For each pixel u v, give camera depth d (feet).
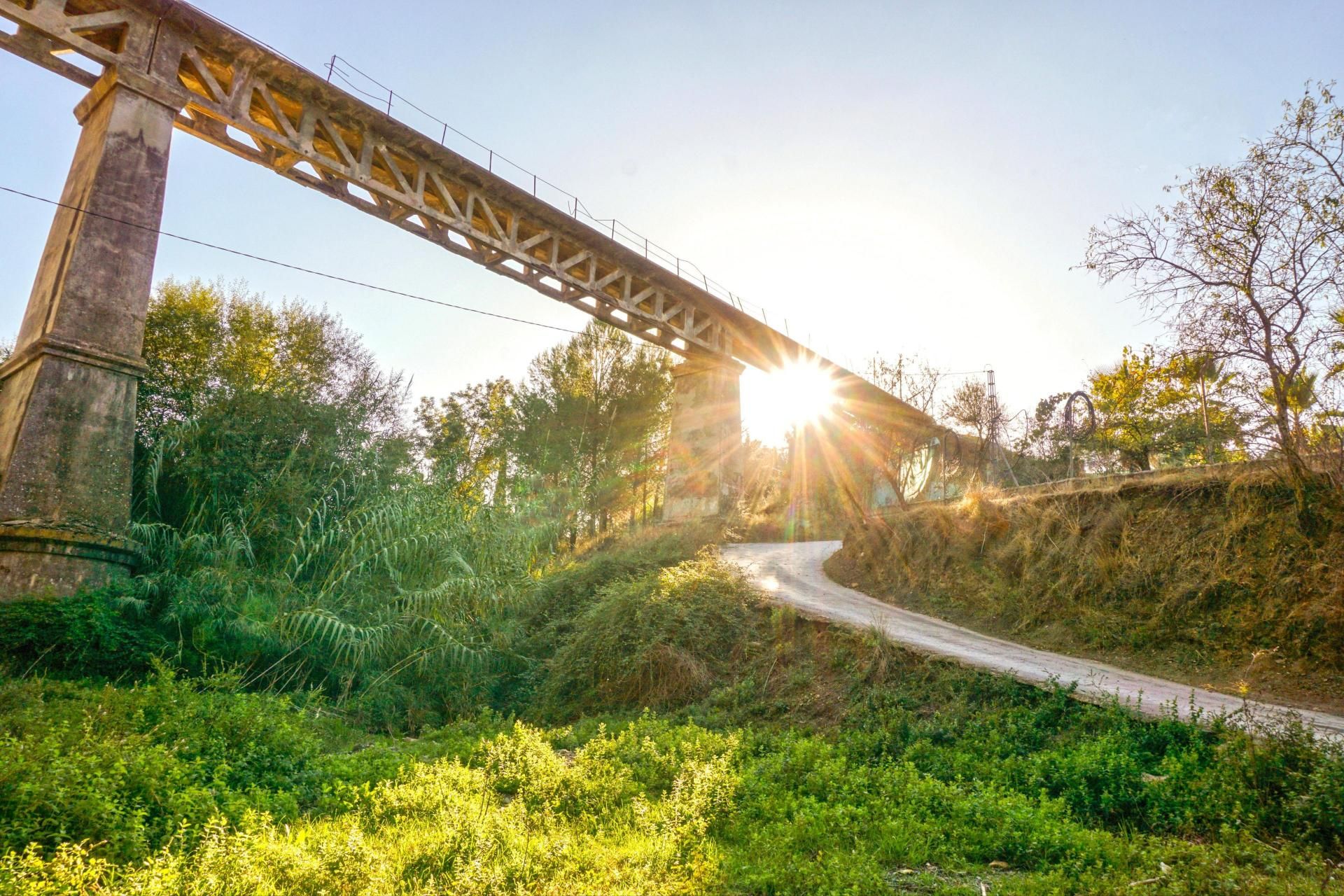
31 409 52.24
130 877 18.13
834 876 21.71
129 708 33.71
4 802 20.67
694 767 33.06
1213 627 54.44
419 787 30.09
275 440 69.41
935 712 44.27
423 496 71.92
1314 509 54.65
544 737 49.85
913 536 86.38
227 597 53.98
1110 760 30.68
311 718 49.14
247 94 72.28
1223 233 58.65
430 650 61.16
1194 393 68.85
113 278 57.57
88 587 51.16
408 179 91.04
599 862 22.99
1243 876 20.30
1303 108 56.18
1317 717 41.19
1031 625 64.90
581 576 83.66
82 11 65.41
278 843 21.45
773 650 60.18
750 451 162.20
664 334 122.52
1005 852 24.75
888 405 131.95
